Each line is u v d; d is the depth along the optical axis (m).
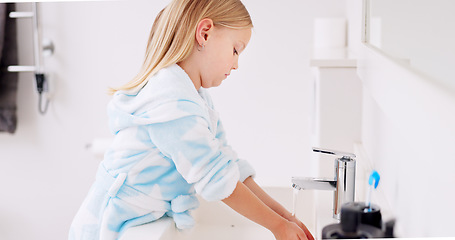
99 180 0.90
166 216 0.89
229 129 2.07
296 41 1.98
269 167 2.08
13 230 2.29
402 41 0.58
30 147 2.22
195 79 0.90
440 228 0.53
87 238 0.87
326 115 1.28
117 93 0.91
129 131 0.86
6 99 2.11
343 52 1.47
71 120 2.17
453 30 0.38
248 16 0.91
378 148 1.01
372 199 0.89
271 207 0.95
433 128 0.43
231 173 0.81
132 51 2.08
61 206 2.26
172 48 0.87
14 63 2.10
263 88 2.03
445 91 0.39
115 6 2.05
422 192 0.63
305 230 0.87
